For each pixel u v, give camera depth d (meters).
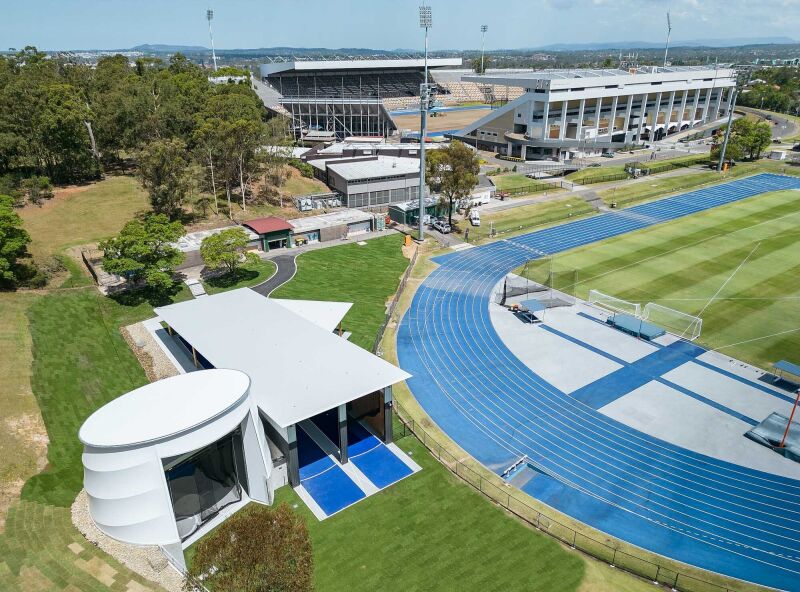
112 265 54.31
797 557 30.02
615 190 105.38
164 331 52.59
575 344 52.16
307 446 38.19
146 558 27.81
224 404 30.14
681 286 63.81
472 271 69.25
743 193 103.31
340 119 152.88
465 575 28.16
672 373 47.28
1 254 53.28
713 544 30.80
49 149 81.75
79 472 34.59
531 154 138.75
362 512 32.28
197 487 32.16
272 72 179.62
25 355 43.75
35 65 110.69
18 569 26.66
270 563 20.27
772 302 59.56
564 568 28.83
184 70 149.62
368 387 35.47
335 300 60.00
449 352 50.94
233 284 63.06
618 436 39.66
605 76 139.62
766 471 36.28
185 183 76.62
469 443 39.00
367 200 91.56
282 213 86.19
